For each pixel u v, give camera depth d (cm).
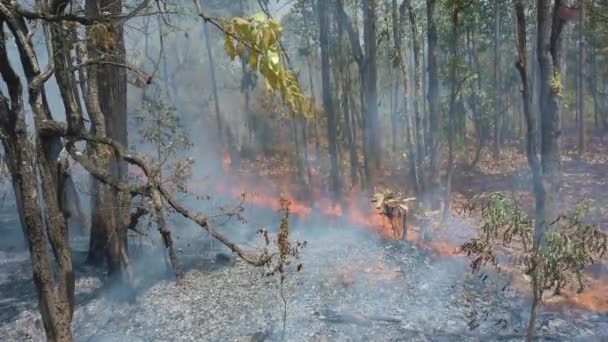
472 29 1864
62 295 481
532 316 595
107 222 934
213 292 918
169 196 452
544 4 885
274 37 251
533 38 1956
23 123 451
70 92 476
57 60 477
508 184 1722
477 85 2114
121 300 899
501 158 2152
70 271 492
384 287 908
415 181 1416
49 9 481
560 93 891
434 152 1311
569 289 846
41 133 476
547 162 902
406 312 812
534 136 927
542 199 906
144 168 471
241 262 1073
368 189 1506
